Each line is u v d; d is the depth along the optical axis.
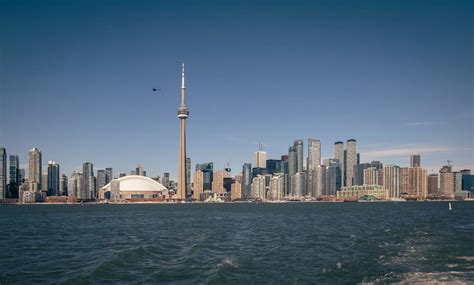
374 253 61.41
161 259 59.12
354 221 152.25
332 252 64.12
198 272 49.38
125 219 195.00
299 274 47.25
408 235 88.56
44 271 52.00
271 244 76.88
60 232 117.06
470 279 42.84
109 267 52.62
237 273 47.91
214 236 91.50
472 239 79.38
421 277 43.94
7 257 64.88
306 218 183.12
